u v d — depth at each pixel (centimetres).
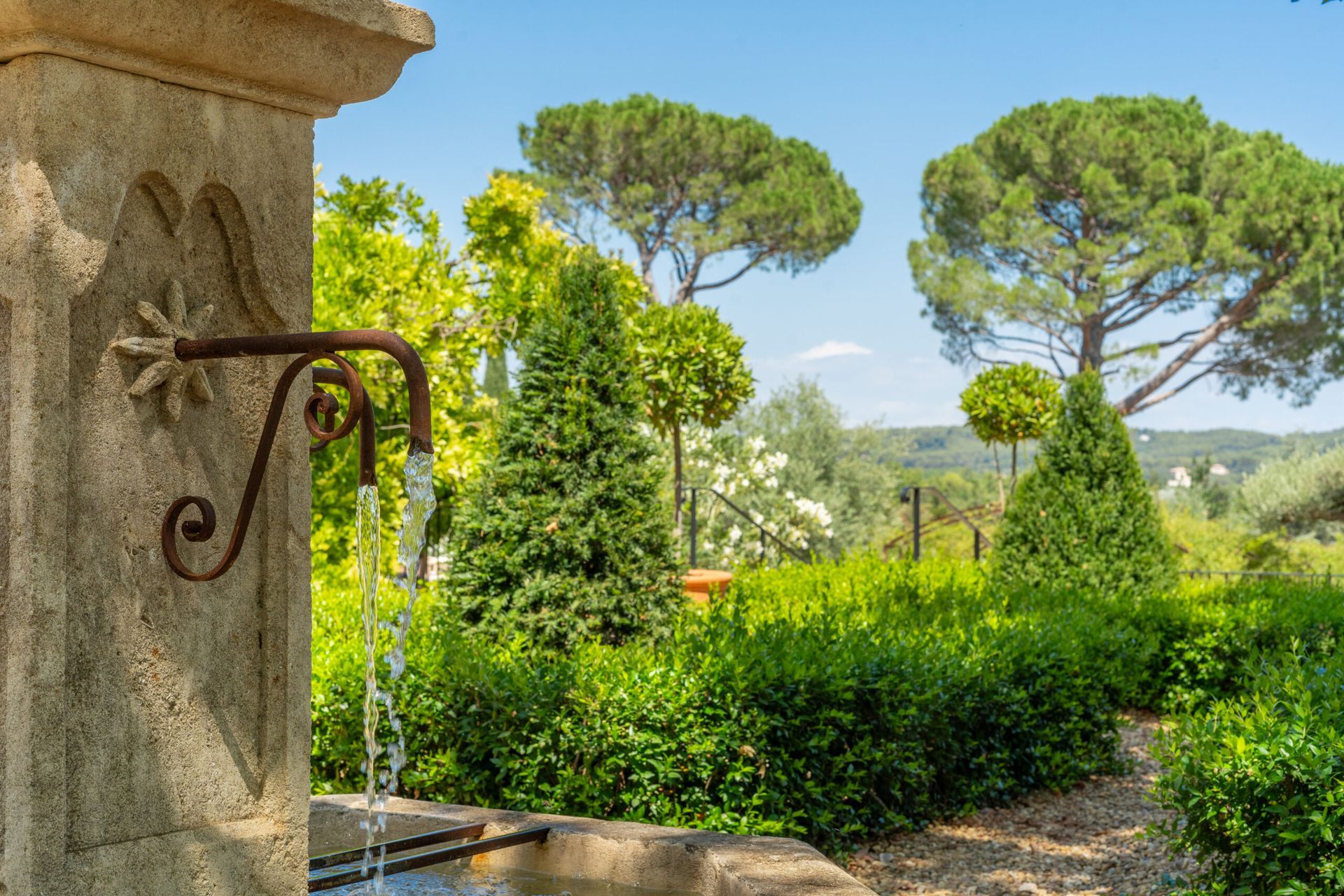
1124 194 2141
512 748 470
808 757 496
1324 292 2062
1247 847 365
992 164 2375
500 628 593
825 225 2456
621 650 529
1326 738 361
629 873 309
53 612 177
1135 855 520
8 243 176
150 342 190
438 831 326
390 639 529
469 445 989
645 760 462
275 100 209
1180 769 383
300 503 217
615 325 648
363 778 498
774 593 927
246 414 210
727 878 283
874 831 536
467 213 1163
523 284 1090
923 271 2333
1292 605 838
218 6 187
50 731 176
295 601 215
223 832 202
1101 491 962
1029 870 500
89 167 180
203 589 202
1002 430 1259
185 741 198
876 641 566
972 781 590
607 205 2478
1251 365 2223
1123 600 864
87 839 183
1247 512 2167
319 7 198
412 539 189
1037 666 631
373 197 1072
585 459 622
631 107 2462
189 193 196
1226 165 2181
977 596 839
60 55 176
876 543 2034
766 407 2223
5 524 176
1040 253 2259
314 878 277
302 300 217
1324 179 2083
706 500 1636
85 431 183
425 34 217
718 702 475
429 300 1033
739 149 2495
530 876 316
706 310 1020
